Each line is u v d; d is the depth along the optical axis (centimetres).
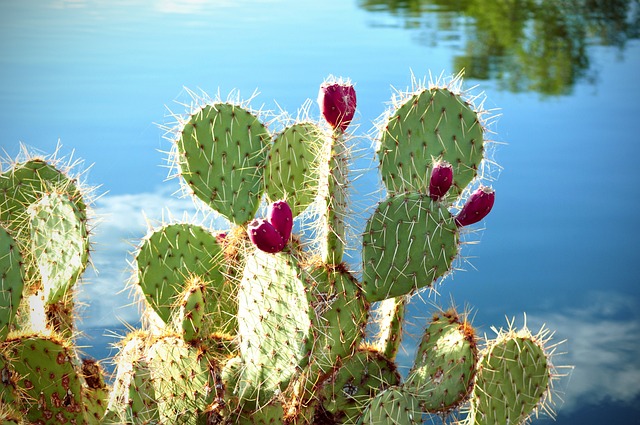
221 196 185
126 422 147
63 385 156
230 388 151
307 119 180
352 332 156
